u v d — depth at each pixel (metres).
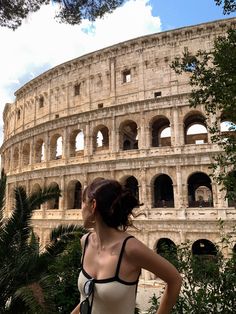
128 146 73.75
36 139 74.69
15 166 82.94
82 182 61.81
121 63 63.97
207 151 51.22
